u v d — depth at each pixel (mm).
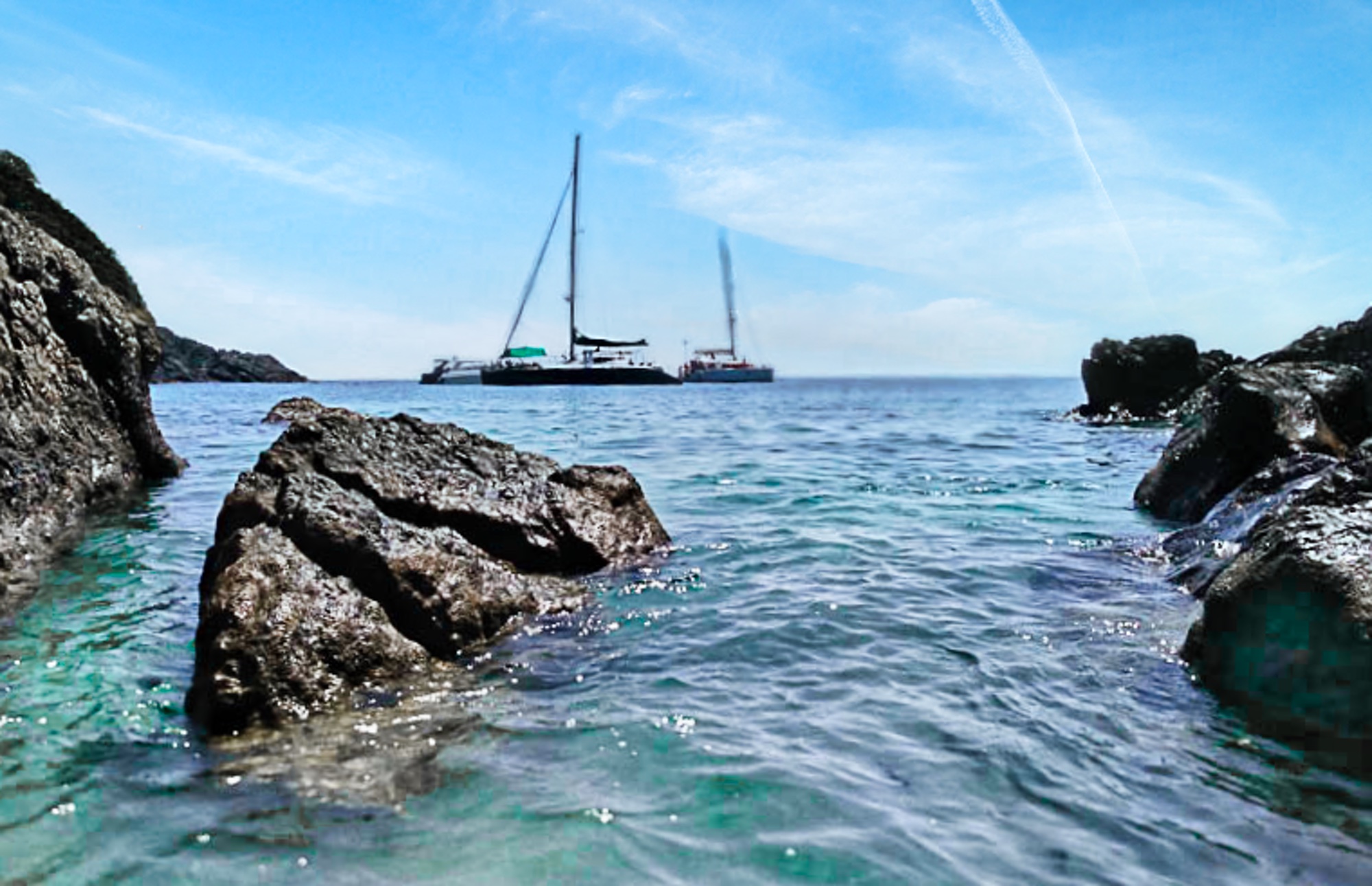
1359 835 3611
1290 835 3613
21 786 4051
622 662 5785
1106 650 5898
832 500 12570
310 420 8375
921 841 3562
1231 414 10781
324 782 4117
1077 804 3865
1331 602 4516
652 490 13523
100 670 5590
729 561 8617
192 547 9180
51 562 8398
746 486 13961
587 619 6715
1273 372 11227
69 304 11805
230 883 3295
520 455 9305
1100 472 16297
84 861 3439
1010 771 4172
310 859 3453
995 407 51219
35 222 15086
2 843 3568
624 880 3283
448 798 3943
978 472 16094
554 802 3902
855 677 5449
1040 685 5277
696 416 36812
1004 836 3602
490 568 6770
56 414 10555
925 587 7590
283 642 5105
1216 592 5344
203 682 4898
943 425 31172
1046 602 7102
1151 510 11727
